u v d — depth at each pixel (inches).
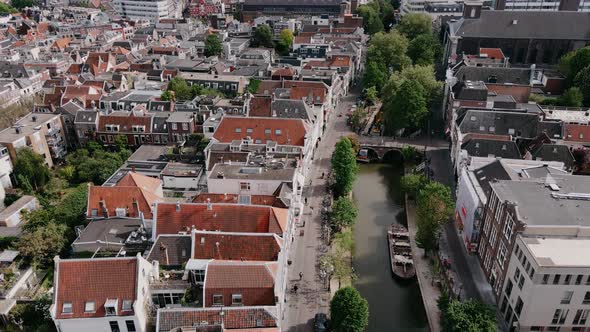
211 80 7263.8
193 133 5541.3
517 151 4594.0
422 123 6195.9
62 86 6584.6
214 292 2576.3
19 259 3533.5
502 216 3240.7
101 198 3745.1
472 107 5541.3
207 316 2432.3
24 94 6889.8
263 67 7824.8
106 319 2466.8
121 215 3715.6
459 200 4259.4
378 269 3917.3
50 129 5403.5
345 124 6643.7
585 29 7696.9
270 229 3238.2
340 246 3860.7
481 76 6378.0
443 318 3132.4
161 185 4330.7
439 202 3804.1
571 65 6737.2
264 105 5615.2
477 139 4692.4
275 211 3309.5
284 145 4832.7
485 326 2795.3
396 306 3528.5
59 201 4616.1
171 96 6422.2
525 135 5014.8
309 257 3853.3
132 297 2491.4
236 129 5014.8
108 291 2502.5
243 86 7273.6
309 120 5442.9
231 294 2581.2
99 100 6200.8
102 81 6904.5
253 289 2588.6
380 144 5949.8
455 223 4335.6
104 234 3484.3
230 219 3277.6
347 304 2962.6
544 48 7854.3
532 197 3272.6
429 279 3693.4
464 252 3932.1
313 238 4092.0
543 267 2679.6
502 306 3235.7
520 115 5059.1
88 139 5679.1
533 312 2849.4
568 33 7701.8
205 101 6264.8
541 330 2928.2
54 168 5383.9
